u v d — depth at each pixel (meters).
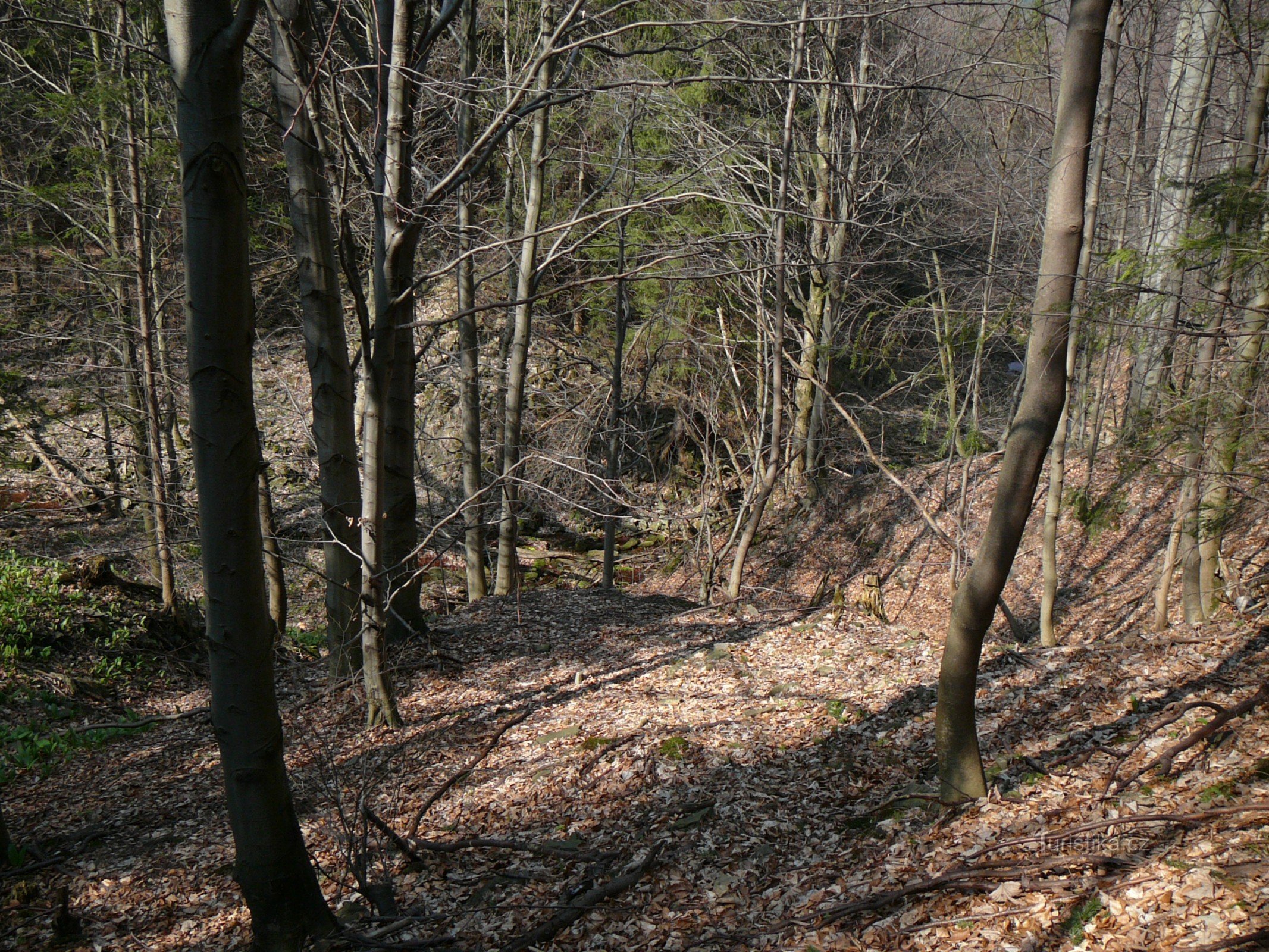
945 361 13.25
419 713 9.34
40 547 18.02
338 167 7.91
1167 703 6.82
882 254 17.94
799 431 20.64
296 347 24.03
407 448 10.77
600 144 17.62
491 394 21.50
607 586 17.72
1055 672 7.97
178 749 9.52
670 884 5.75
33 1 12.39
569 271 20.39
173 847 7.09
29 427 19.48
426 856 6.52
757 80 7.19
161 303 13.62
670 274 7.79
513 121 7.84
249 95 14.31
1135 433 6.41
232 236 4.23
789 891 5.46
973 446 13.48
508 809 7.11
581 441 19.89
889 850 5.60
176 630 13.11
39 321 17.12
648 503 20.48
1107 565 15.53
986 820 5.61
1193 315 5.43
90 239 15.55
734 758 7.45
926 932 4.68
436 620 12.88
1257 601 9.11
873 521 20.08
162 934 5.93
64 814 7.93
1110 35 10.31
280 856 5.01
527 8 15.86
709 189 14.55
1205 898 4.19
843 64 16.42
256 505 4.57
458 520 16.61
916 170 16.27
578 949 5.26
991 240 14.77
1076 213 4.95
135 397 14.76
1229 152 10.92
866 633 10.66
